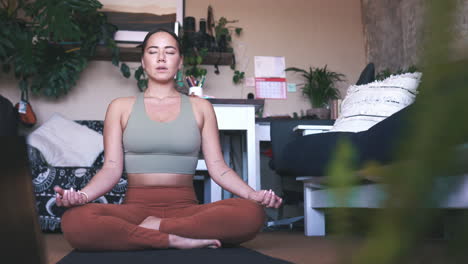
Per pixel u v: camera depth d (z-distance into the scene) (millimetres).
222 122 2715
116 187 3049
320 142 2293
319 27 4523
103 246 1517
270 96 4344
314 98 4246
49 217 2977
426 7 110
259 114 4223
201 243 1582
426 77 108
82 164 3385
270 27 4457
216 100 2709
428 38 109
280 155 2873
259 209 1645
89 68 4133
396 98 2467
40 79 3820
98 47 3926
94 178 1695
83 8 3609
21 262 542
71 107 4055
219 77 4301
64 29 3439
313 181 2504
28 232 564
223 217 1582
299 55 4465
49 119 3637
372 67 2928
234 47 4379
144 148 1744
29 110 3762
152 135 1751
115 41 4148
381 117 2434
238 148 4211
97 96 4105
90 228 1496
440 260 105
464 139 104
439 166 107
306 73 4367
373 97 2523
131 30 4195
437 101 106
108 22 4160
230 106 2725
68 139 3492
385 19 4109
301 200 3771
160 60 1879
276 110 4340
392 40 4000
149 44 1916
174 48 1920
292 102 4375
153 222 1609
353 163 135
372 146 1604
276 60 4418
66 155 3385
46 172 3020
